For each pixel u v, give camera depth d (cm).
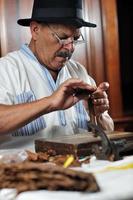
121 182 66
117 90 231
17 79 142
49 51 142
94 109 117
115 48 228
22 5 199
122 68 243
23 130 137
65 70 157
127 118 232
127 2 246
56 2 134
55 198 60
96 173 74
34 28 144
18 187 65
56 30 135
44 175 65
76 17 134
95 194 61
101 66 225
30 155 90
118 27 237
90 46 220
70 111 147
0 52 195
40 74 147
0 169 69
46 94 145
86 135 108
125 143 95
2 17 195
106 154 88
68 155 91
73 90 113
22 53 151
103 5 222
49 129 141
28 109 120
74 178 63
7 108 124
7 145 137
